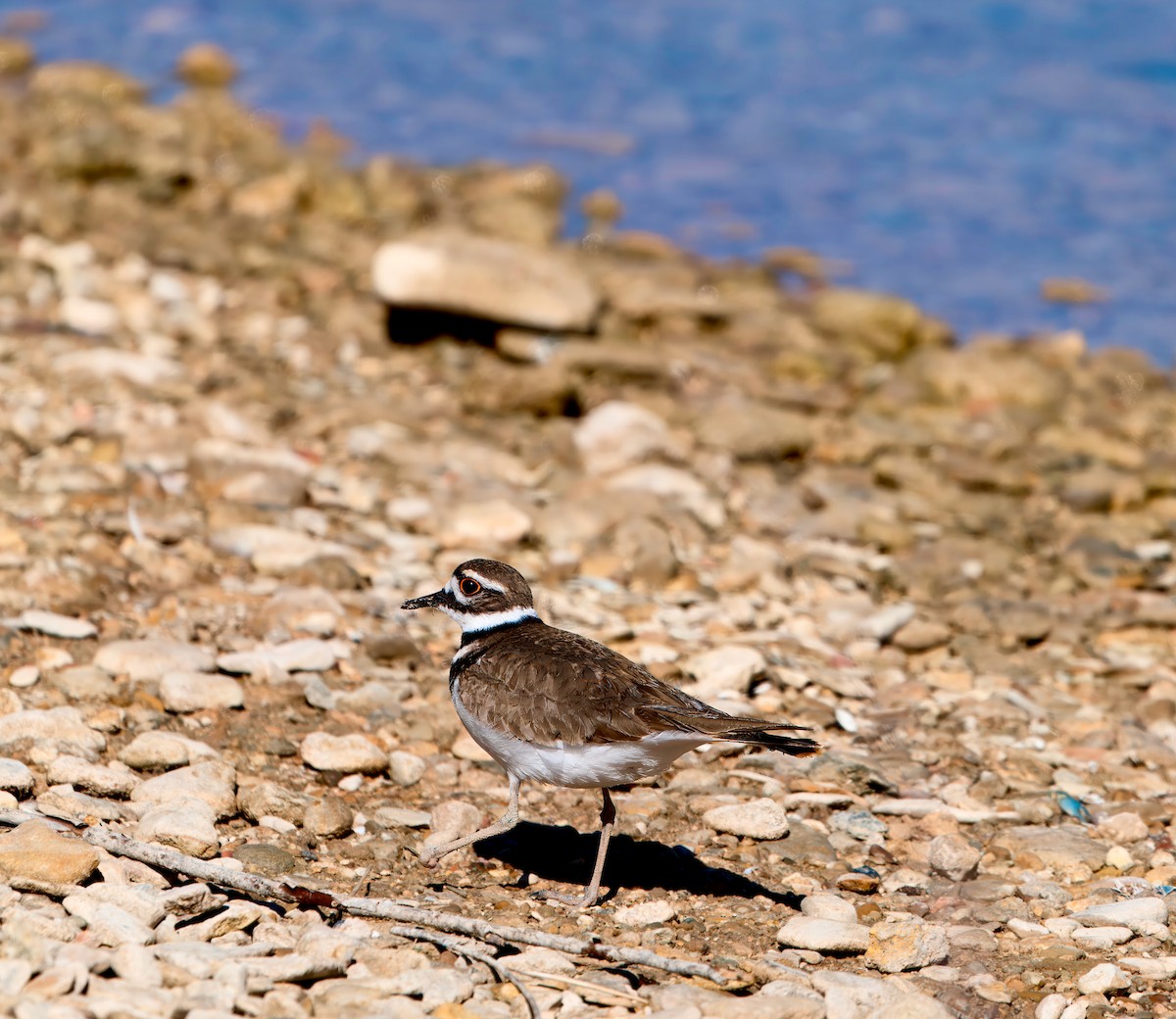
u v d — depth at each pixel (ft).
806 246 91.40
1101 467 59.36
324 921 26.08
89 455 48.34
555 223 91.66
